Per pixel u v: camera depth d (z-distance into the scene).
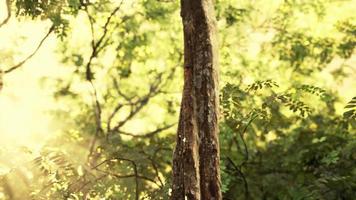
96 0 9.76
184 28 4.70
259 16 12.36
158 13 11.61
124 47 12.19
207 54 4.59
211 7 4.72
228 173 8.88
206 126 4.48
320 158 9.41
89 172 7.08
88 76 11.04
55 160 6.54
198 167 4.45
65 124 12.77
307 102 11.46
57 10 7.72
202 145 4.47
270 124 9.55
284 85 12.23
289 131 11.04
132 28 11.80
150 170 9.41
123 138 11.28
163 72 12.86
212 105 4.52
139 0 11.25
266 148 11.02
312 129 11.41
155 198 6.81
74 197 6.79
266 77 12.20
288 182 9.58
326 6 12.09
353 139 9.32
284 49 12.26
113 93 13.12
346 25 11.82
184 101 4.57
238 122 7.37
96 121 12.74
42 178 6.95
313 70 12.50
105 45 11.27
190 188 4.39
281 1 12.20
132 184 8.34
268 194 9.73
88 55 12.38
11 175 6.71
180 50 12.64
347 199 8.17
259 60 12.30
